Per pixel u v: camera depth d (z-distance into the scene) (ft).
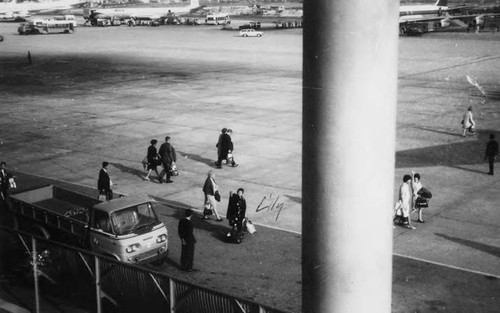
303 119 15.14
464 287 40.75
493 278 42.19
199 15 525.34
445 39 285.64
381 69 14.14
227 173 73.82
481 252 47.19
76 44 294.46
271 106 120.37
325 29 14.01
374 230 14.78
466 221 54.65
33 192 56.18
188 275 44.11
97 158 83.10
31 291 40.68
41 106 126.93
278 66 190.90
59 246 37.27
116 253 43.42
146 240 44.32
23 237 42.32
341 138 14.30
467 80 148.97
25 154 86.12
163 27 441.68
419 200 53.72
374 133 14.35
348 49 13.88
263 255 47.85
